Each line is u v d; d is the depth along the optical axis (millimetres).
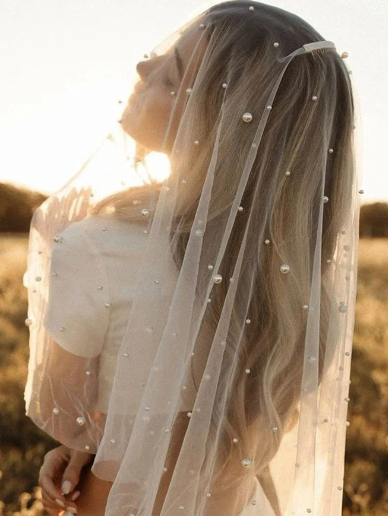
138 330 1358
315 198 1446
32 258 1487
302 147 1434
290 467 1504
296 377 1457
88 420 1457
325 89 1461
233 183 1396
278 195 1413
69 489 1653
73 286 1383
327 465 1518
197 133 1406
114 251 1386
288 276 1422
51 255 1415
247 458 1429
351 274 1571
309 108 1438
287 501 1500
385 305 6777
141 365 1363
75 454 1682
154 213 1412
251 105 1398
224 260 1419
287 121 1421
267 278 1416
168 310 1375
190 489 1378
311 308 1429
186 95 1440
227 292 1405
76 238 1399
